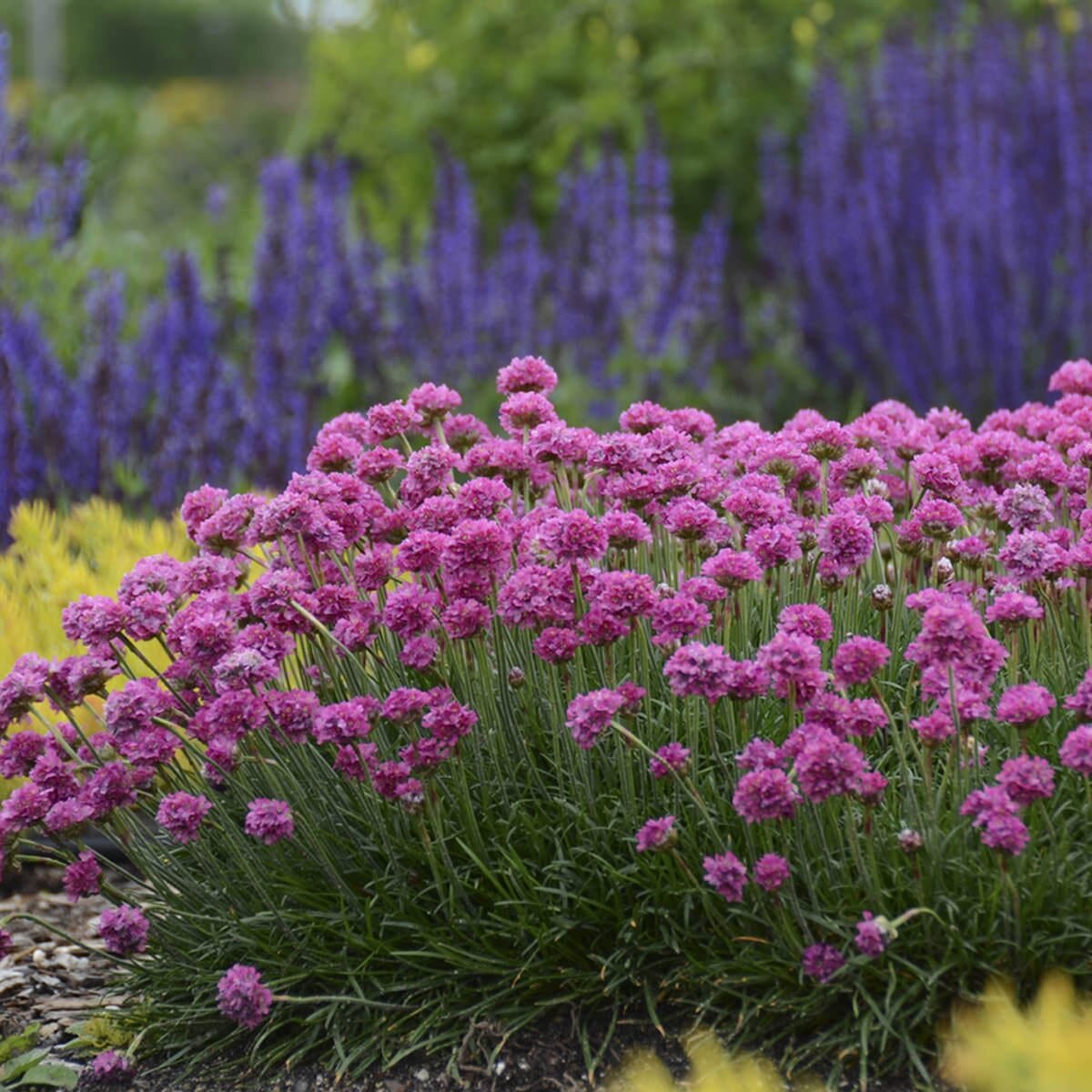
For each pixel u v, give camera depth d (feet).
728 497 8.79
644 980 8.05
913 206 22.34
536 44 29.35
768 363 22.91
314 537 8.51
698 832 8.21
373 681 9.20
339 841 8.65
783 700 8.77
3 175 21.31
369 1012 8.27
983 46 23.54
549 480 9.68
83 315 20.20
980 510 9.50
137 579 8.61
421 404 9.76
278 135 55.42
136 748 8.20
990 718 7.81
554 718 8.31
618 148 28.07
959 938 7.39
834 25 29.17
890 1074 7.46
